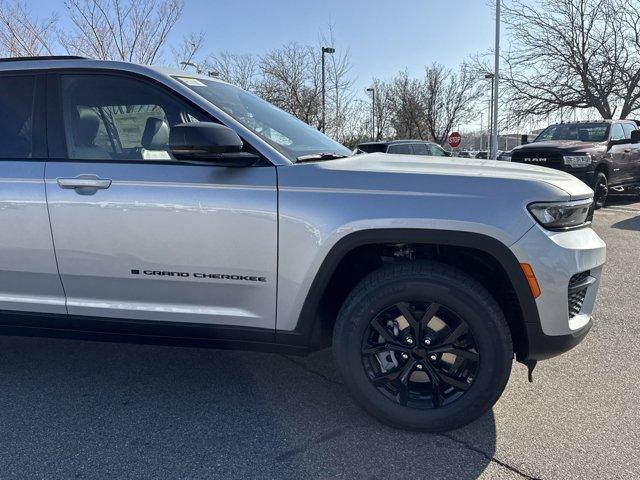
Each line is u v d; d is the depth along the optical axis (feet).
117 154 9.38
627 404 9.73
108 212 9.02
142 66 9.56
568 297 8.33
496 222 8.05
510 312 8.90
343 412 9.63
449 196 8.22
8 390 10.48
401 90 123.75
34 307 9.81
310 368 11.45
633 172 37.99
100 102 9.66
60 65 9.73
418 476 7.80
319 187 8.54
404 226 8.23
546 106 77.20
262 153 8.83
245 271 8.81
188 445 8.61
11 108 9.78
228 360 11.85
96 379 10.94
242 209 8.65
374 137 109.50
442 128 125.90
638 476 7.71
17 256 9.51
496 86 72.54
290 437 8.82
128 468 8.01
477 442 8.62
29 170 9.39
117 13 35.50
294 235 8.55
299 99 73.31
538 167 9.63
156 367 11.51
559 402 9.84
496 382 8.41
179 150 8.28
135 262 9.10
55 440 8.74
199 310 9.23
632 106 71.72
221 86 10.78
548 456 8.21
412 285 8.39
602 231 27.22
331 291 9.25
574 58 72.84
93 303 9.59
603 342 12.58
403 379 8.75
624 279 17.99
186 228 8.82
